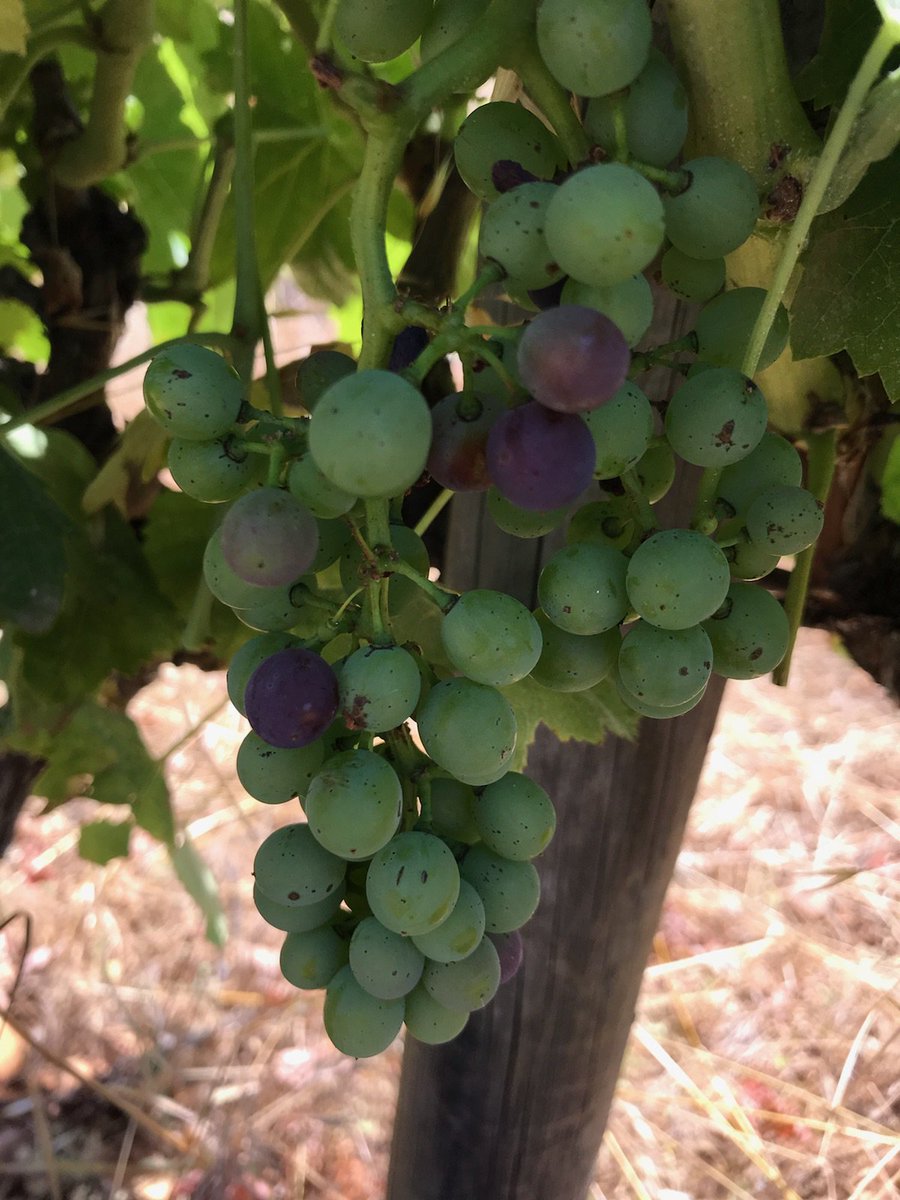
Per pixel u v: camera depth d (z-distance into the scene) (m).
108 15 0.29
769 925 0.93
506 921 0.17
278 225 0.39
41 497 0.26
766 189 0.17
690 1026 0.84
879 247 0.18
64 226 0.34
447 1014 0.17
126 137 0.33
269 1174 0.73
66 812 0.98
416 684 0.14
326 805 0.14
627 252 0.12
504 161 0.15
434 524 0.34
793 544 0.16
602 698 0.27
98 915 0.87
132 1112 0.67
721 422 0.15
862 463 0.28
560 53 0.13
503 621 0.14
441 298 0.29
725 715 1.20
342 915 0.18
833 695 1.23
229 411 0.15
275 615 0.16
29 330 0.45
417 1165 0.40
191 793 0.99
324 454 0.12
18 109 0.34
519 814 0.16
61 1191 0.70
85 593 0.32
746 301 0.16
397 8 0.15
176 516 0.33
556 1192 0.40
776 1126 0.78
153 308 0.48
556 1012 0.35
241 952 0.89
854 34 0.18
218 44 0.38
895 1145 0.74
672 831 0.33
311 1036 0.83
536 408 0.13
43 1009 0.81
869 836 1.03
